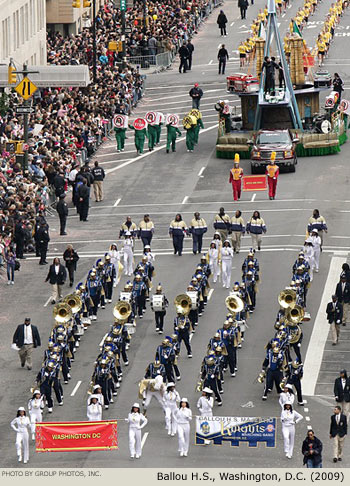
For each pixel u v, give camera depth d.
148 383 132.88
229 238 191.88
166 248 191.88
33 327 148.12
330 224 199.62
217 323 160.38
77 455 127.25
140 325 160.50
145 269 162.88
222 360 137.25
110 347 139.25
